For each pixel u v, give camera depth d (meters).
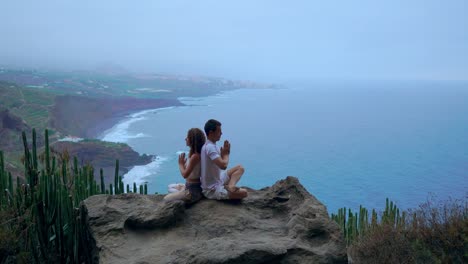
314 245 5.59
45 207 6.71
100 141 102.25
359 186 106.31
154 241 5.60
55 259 6.72
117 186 7.90
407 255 9.59
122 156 100.88
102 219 5.94
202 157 6.14
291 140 183.50
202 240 5.58
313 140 183.88
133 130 172.62
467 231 9.46
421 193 99.31
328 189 103.62
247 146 167.38
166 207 5.85
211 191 6.25
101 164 94.00
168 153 128.88
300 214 6.00
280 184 6.84
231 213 6.04
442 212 10.27
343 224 12.74
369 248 10.09
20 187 6.91
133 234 5.74
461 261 9.23
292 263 5.24
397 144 174.12
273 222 6.17
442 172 123.19
